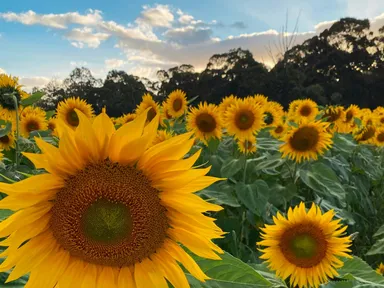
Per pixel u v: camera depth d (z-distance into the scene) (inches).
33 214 77.1
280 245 132.1
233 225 204.2
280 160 239.0
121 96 979.9
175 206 81.2
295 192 228.1
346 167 304.8
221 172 230.8
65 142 75.4
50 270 78.9
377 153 394.9
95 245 80.0
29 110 277.4
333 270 129.8
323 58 2193.7
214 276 87.7
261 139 285.7
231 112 252.1
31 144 206.1
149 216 80.4
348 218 233.3
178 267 82.4
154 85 1066.1
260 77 1434.5
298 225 130.8
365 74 2145.7
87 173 79.5
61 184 78.7
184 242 82.5
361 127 390.9
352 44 2284.7
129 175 80.4
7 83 209.6
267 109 329.4
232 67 1622.8
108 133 78.7
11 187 73.5
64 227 78.7
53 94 540.4
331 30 2336.4
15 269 76.8
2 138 212.4
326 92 2047.2
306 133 229.1
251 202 201.3
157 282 80.7
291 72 1454.2
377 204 304.0
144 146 78.2
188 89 1434.5
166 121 323.6
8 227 75.1
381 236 256.4
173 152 79.4
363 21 2284.7
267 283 85.1
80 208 78.4
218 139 265.0
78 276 80.4
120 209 79.7
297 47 2315.5
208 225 80.3
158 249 82.9
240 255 180.9
